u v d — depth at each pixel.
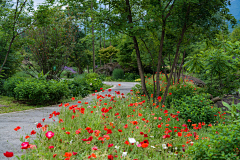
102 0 7.07
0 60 12.46
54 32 13.17
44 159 2.58
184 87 8.75
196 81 14.81
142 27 6.48
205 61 8.72
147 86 10.29
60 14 13.23
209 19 6.97
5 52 12.13
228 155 2.40
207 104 5.80
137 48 7.48
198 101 5.82
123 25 6.55
